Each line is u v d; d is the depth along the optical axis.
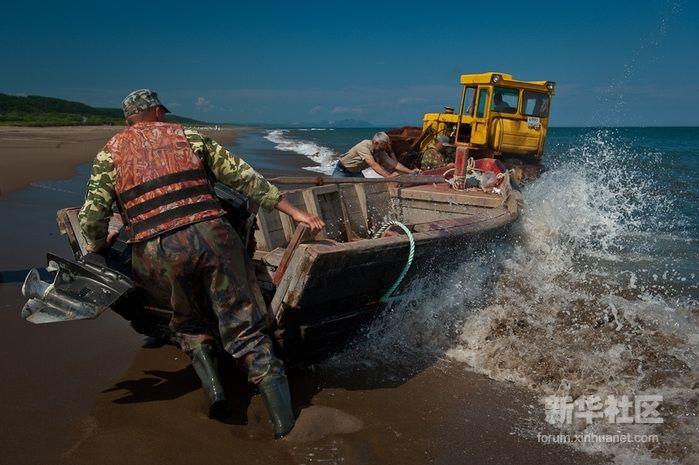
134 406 3.66
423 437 3.40
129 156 3.34
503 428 3.52
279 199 3.66
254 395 3.85
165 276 3.34
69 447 3.19
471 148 11.35
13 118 64.81
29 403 3.66
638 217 10.34
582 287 6.07
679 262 7.27
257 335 3.48
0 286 5.88
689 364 4.36
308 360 4.19
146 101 3.54
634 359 4.41
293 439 3.32
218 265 3.33
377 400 3.83
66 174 15.03
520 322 4.96
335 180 5.71
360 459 3.15
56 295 3.57
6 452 3.12
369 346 4.54
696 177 16.39
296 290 3.55
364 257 3.75
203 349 3.59
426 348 4.61
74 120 72.38
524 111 11.52
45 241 7.73
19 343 4.59
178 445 3.24
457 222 5.18
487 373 4.23
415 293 4.62
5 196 11.31
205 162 3.53
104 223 3.51
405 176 6.71
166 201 3.28
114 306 4.12
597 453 3.29
